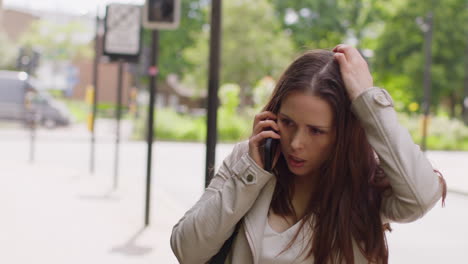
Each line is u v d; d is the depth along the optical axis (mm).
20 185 11727
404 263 6938
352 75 1847
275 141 1909
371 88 1826
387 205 1923
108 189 11688
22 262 5852
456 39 40312
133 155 20672
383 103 1809
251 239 1907
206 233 1894
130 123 42062
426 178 1786
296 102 1831
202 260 1969
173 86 69562
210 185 2037
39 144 23828
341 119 1846
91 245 6754
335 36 51625
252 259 1934
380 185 1949
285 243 1918
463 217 10375
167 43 51812
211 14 5152
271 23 44750
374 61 42125
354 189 1921
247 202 1875
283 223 1968
